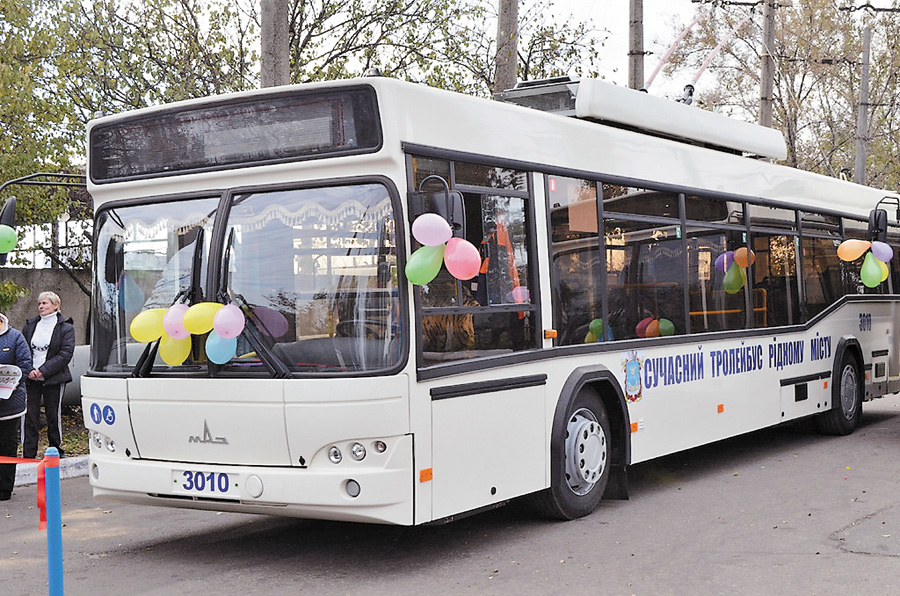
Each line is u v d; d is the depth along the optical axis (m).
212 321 6.36
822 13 33.97
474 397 6.79
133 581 6.49
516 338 7.27
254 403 6.32
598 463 8.19
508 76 15.38
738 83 33.53
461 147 6.83
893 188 36.91
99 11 14.82
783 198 11.47
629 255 8.69
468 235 6.84
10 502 9.34
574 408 7.97
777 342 11.02
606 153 8.47
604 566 6.61
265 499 6.30
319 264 6.35
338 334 6.26
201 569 6.75
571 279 7.91
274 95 6.52
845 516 7.96
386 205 6.25
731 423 10.06
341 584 6.29
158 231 6.88
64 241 15.46
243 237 6.54
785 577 6.28
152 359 6.74
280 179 6.51
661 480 9.77
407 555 7.00
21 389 9.49
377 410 6.12
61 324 10.83
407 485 6.21
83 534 7.95
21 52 13.55
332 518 6.26
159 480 6.70
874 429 13.31
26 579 6.62
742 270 10.51
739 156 10.77
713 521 7.90
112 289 7.07
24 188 13.12
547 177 7.72
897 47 35.00
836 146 34.56
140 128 7.04
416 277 6.14
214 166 6.71
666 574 6.40
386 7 15.98
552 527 7.75
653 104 9.45
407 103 6.41
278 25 11.79
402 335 6.21
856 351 12.90
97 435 7.09
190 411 6.56
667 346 9.05
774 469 10.26
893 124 35.41
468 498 6.73
